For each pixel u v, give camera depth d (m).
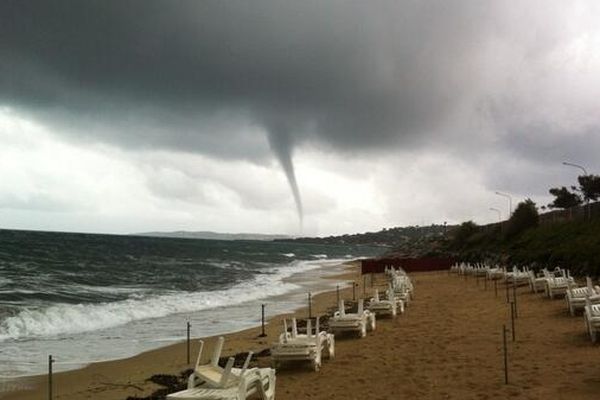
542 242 45.28
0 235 114.50
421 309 23.50
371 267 62.44
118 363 15.09
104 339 18.94
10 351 16.42
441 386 10.58
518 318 18.61
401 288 26.78
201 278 52.22
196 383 9.04
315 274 64.50
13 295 30.09
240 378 8.55
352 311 26.06
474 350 13.71
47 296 30.80
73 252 76.38
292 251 172.00
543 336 14.91
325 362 13.28
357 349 14.80
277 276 59.66
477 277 41.38
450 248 86.94
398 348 14.66
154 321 23.58
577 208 53.41
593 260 30.61
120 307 26.77
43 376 13.48
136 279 47.34
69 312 23.42
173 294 35.91
